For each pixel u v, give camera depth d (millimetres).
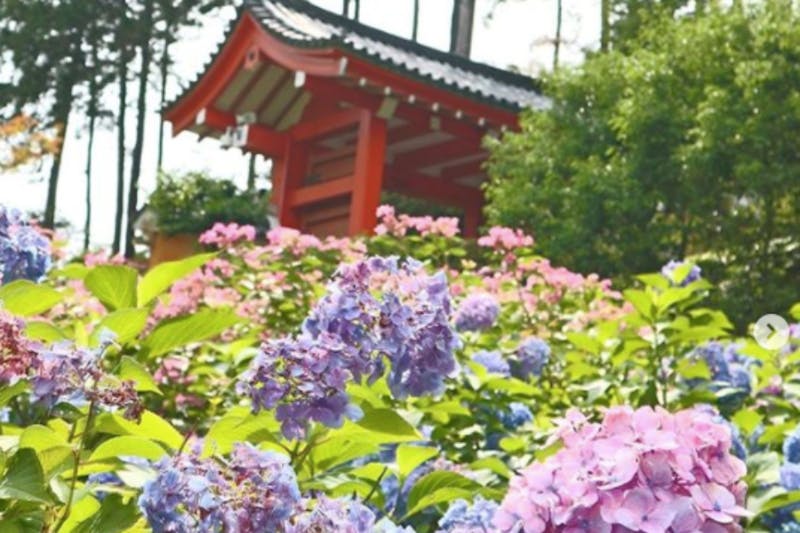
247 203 19250
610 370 5609
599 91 16219
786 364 5328
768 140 13500
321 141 19031
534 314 8352
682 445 2121
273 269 8812
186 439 2428
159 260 19875
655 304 5352
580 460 2129
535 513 2104
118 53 34062
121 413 2383
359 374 2598
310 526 2070
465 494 3027
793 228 13766
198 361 5352
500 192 16094
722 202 14227
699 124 14516
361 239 10156
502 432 4621
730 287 13820
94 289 3211
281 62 16750
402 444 3170
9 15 33094
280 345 2506
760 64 13688
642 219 14812
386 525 2365
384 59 15750
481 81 19625
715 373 5316
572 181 15695
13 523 2186
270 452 2061
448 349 2754
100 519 2234
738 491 2197
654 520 2037
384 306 2662
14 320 2184
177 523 1965
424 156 19641
